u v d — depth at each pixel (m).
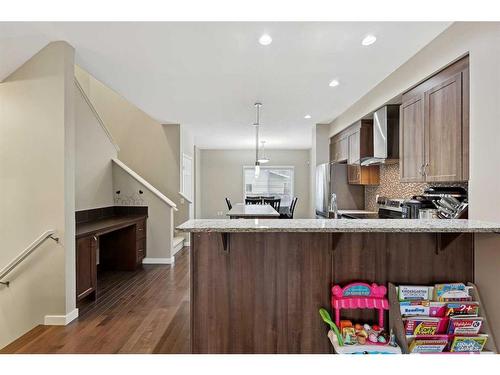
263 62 3.11
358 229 1.63
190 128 6.60
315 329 1.91
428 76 2.72
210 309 1.91
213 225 1.77
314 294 1.91
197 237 1.91
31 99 2.69
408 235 1.90
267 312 1.91
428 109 2.76
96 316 2.94
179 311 3.07
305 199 10.08
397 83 3.30
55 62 2.68
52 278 2.69
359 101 4.45
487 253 1.76
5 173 2.70
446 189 2.64
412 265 1.89
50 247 2.69
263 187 10.12
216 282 1.91
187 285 3.95
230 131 6.93
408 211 3.03
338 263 1.90
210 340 1.91
